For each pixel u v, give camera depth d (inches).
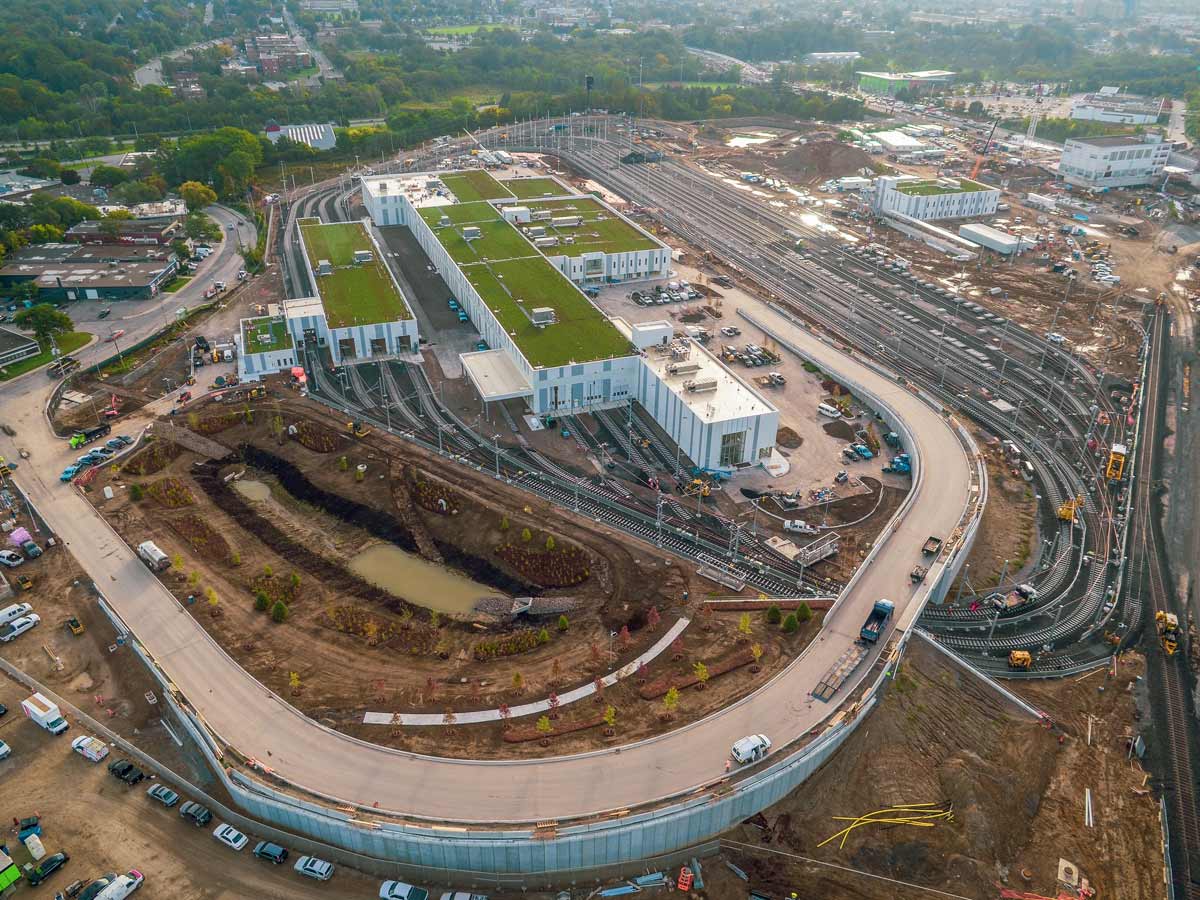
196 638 5049.2
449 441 7278.5
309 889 3838.6
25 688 4798.2
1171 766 4638.3
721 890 3919.8
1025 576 6043.3
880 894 3917.3
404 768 4173.2
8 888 3727.9
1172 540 6432.1
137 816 4116.6
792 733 4357.8
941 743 4569.4
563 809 3941.9
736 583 5634.8
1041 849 4160.9
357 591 5551.2
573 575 5708.7
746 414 6811.0
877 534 6161.4
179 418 7509.8
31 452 6943.9
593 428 7495.1
